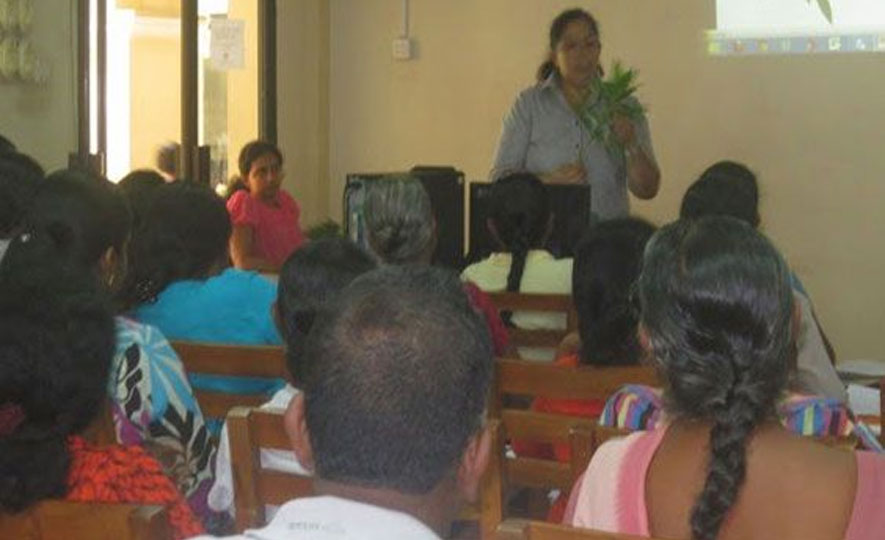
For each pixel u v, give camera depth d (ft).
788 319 5.38
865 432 6.42
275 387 9.61
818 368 8.91
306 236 21.68
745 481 5.11
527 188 13.60
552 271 13.42
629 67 25.29
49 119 21.20
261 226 20.59
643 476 5.39
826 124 23.88
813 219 24.11
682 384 5.34
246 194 20.65
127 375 7.72
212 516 8.00
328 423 3.93
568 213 16.65
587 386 8.14
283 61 27.78
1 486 5.13
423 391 3.90
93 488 5.61
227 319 10.15
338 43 28.43
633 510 5.35
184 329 10.14
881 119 23.49
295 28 28.12
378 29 28.02
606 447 5.63
